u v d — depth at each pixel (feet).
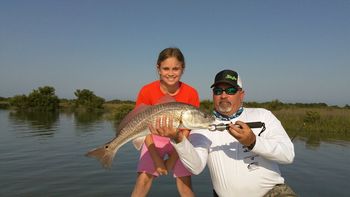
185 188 4.84
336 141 16.29
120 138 4.06
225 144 4.09
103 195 7.50
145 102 4.88
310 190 7.81
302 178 8.88
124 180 8.71
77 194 7.55
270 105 34.55
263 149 3.67
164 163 4.66
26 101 61.87
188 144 3.76
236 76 4.25
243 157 3.98
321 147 14.25
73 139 17.58
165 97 4.09
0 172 9.68
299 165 10.46
